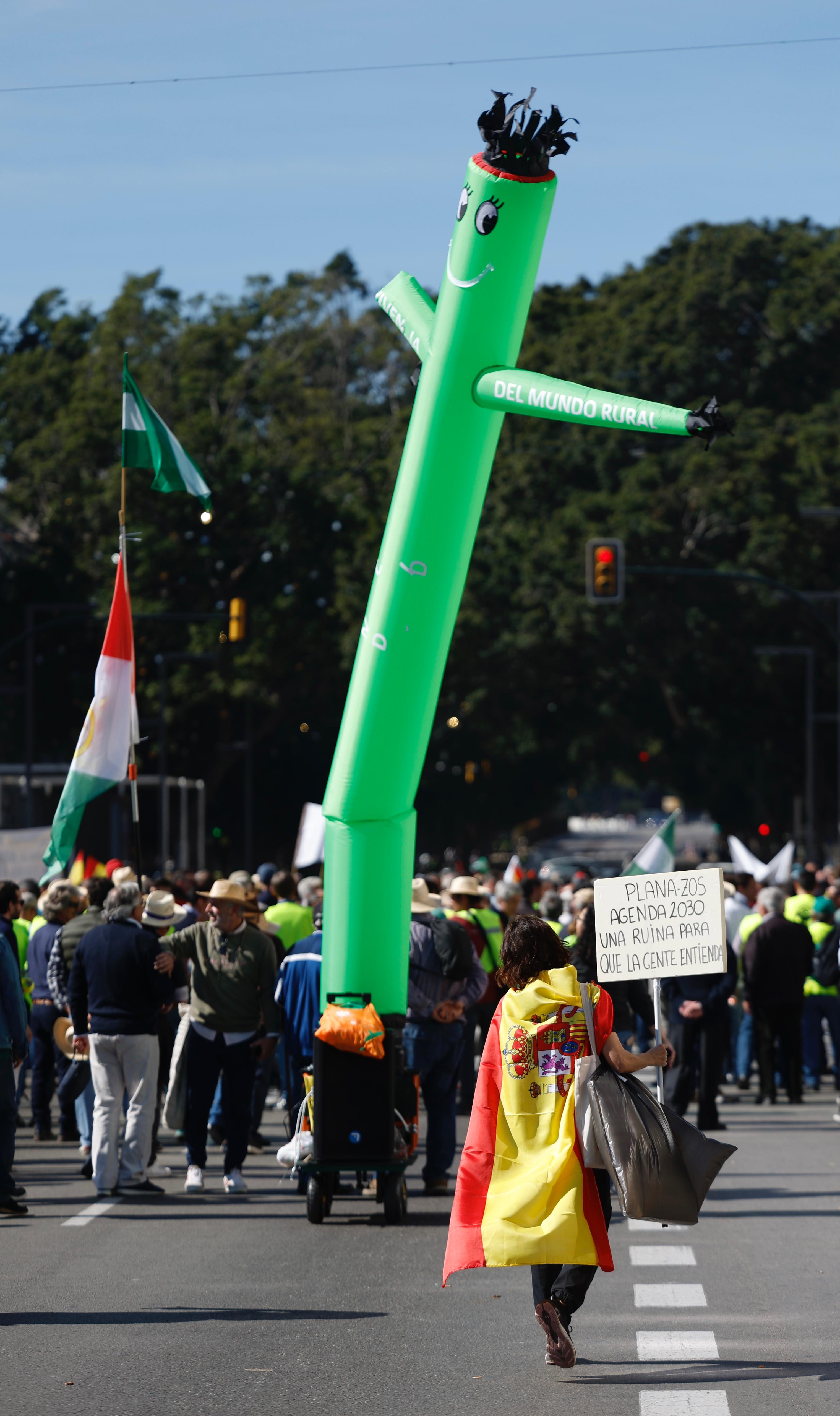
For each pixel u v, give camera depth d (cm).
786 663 13825
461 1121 3791
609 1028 1658
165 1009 2875
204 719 15775
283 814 17625
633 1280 2112
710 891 1847
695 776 17850
